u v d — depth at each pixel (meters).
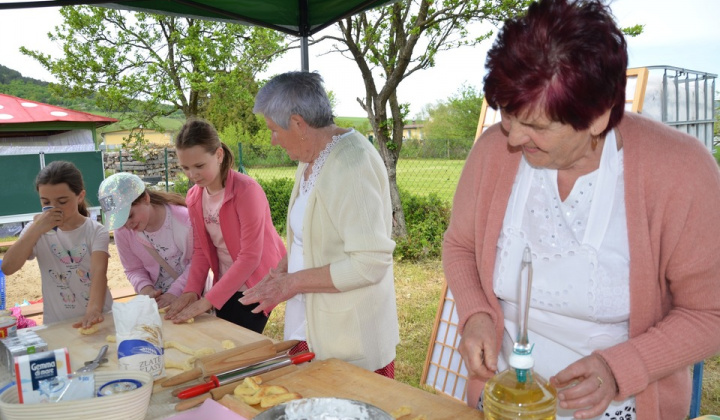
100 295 2.26
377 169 1.81
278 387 1.35
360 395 1.36
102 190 2.42
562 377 1.09
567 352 1.33
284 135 1.83
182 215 2.67
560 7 0.93
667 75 3.49
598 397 1.05
